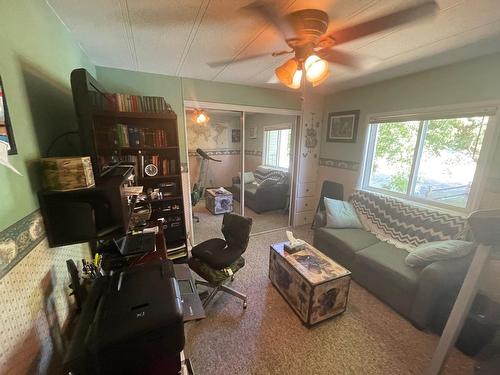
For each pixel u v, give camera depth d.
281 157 3.97
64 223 1.09
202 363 1.51
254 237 3.48
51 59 1.26
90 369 0.76
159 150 2.48
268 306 2.03
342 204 2.97
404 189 2.75
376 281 2.11
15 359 0.77
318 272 1.83
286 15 1.34
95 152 1.30
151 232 1.89
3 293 0.74
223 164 3.62
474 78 2.02
